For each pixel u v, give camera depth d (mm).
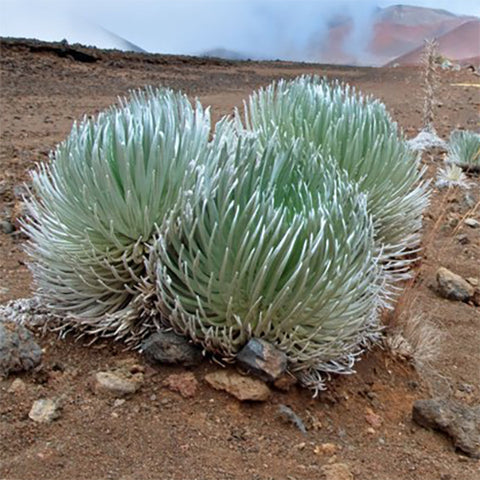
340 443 2404
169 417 2371
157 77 14555
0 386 2416
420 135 7953
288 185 2666
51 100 10039
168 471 2125
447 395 2873
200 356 2604
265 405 2479
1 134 7023
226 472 2152
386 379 2854
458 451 2480
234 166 2615
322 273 2438
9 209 4516
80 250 2771
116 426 2297
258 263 2445
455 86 14016
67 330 2801
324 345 2535
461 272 4254
